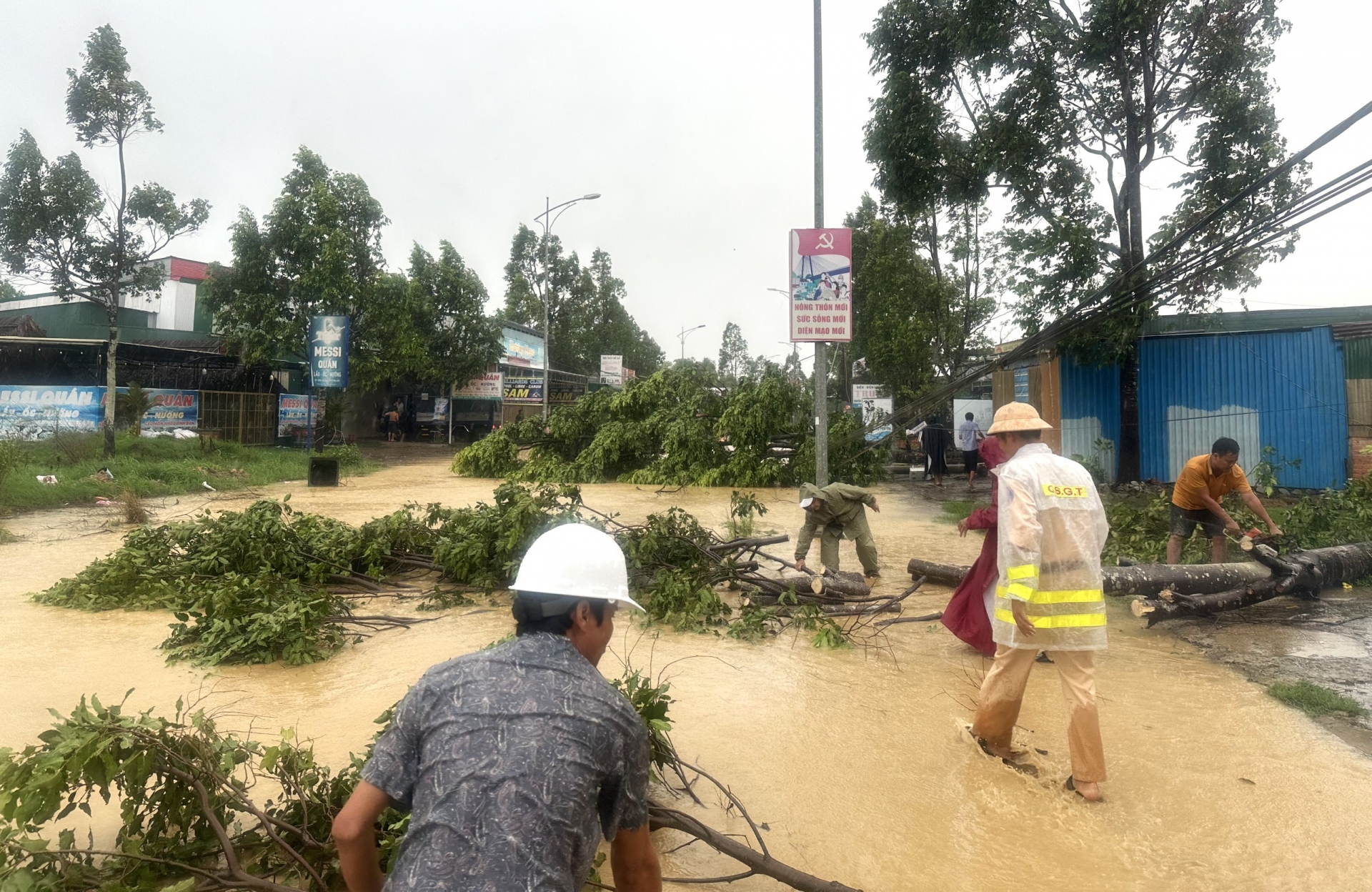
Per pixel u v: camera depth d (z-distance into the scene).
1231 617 7.32
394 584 8.47
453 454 31.80
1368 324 15.97
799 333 12.75
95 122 18.70
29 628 6.67
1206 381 17.42
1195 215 15.38
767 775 4.11
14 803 2.57
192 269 34.69
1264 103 15.45
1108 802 3.85
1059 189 17.16
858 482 19.67
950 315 29.22
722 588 8.51
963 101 17.67
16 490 14.08
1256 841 3.50
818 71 13.48
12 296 40.22
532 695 1.72
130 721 2.89
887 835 3.54
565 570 1.90
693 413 21.44
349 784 3.27
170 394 24.98
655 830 3.59
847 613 7.18
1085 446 18.89
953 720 4.86
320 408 31.84
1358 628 6.89
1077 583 3.97
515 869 1.54
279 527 8.30
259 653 5.84
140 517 12.72
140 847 2.87
